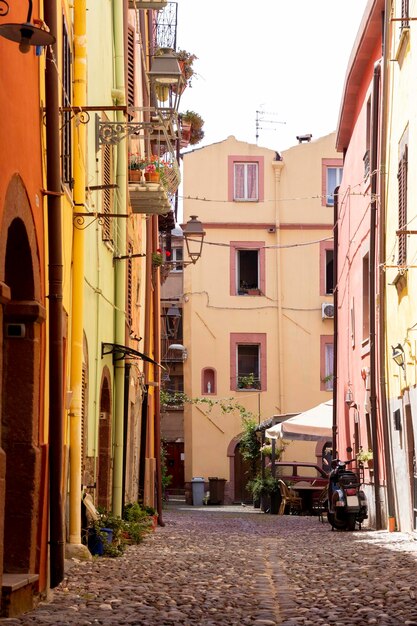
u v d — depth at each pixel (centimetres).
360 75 3153
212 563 1689
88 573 1453
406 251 2345
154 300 3531
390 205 2598
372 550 1928
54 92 1233
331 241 5459
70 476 1588
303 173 5488
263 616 1091
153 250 3481
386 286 2659
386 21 2589
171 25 3009
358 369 3234
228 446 5369
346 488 2706
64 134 1497
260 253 5456
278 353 5406
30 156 1133
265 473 4497
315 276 5438
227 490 5325
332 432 3947
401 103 2414
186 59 3262
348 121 3469
